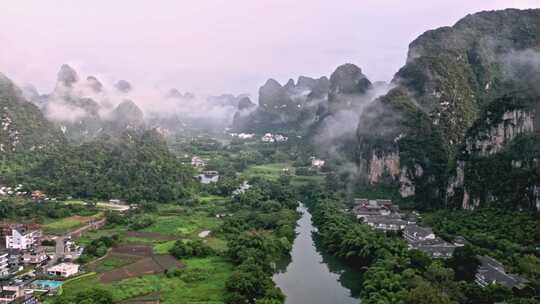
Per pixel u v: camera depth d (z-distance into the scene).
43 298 120.06
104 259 156.12
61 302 114.12
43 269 141.38
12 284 126.12
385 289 121.44
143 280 136.00
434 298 105.69
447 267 139.38
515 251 147.62
